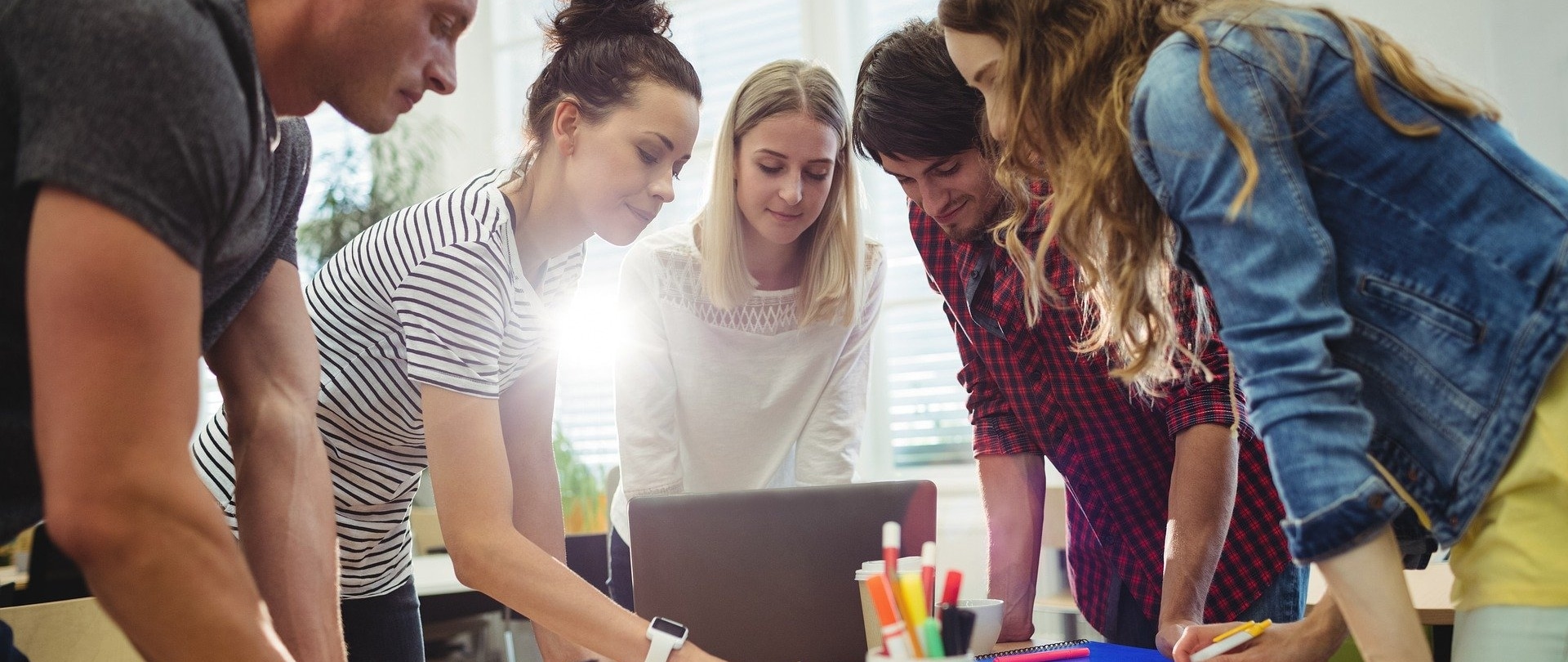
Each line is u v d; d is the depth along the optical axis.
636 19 1.68
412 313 1.44
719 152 2.08
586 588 1.32
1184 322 1.66
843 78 5.19
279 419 1.12
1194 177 0.97
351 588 1.69
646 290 2.17
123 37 0.71
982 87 1.26
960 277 1.93
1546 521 0.93
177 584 0.72
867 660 0.97
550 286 1.77
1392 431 1.00
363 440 1.62
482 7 6.08
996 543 1.91
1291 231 0.93
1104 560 1.96
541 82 1.70
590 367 5.58
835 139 2.04
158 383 0.72
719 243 2.09
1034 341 1.87
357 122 0.99
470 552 1.36
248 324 1.15
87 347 0.69
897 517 1.49
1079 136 1.13
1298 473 0.90
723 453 2.22
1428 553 1.24
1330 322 0.92
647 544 1.49
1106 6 1.11
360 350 1.55
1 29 0.73
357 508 1.65
